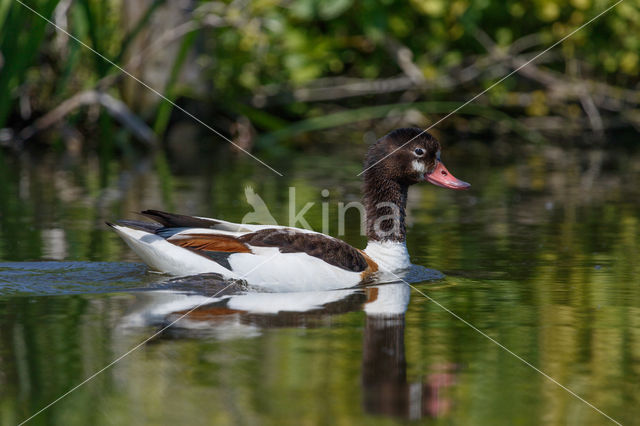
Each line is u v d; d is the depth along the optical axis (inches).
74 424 240.1
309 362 285.9
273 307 355.3
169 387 264.1
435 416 246.4
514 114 1059.3
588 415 248.8
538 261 442.6
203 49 948.6
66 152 891.4
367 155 444.1
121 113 878.4
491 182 728.3
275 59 964.0
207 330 319.3
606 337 315.3
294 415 245.0
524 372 280.1
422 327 327.0
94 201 610.2
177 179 719.1
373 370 278.1
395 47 971.9
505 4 956.0
